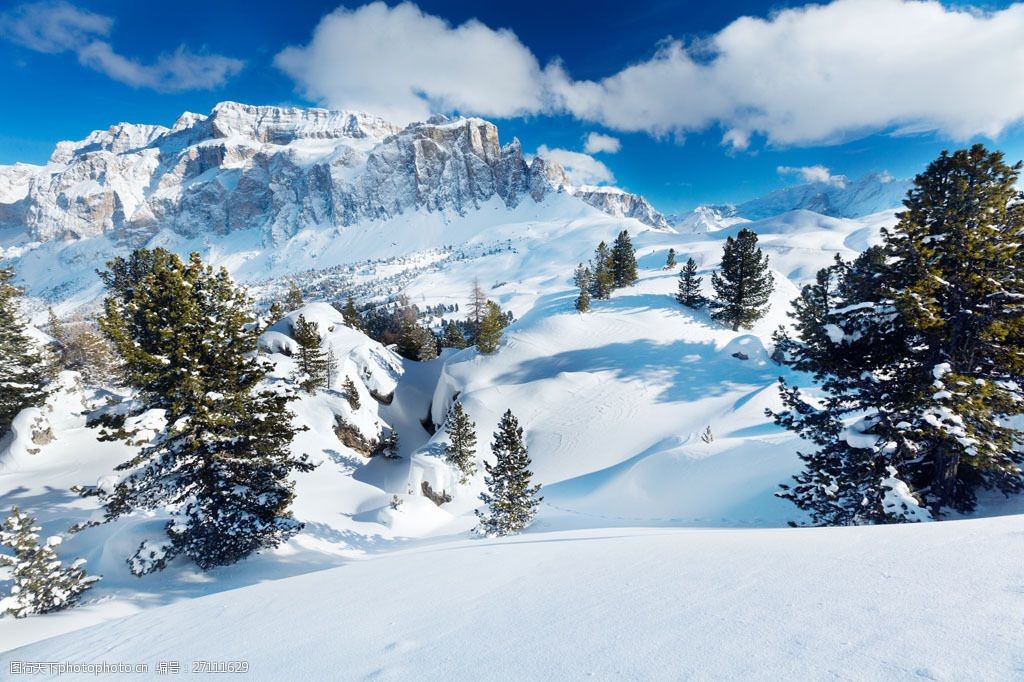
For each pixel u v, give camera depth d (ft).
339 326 237.25
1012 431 36.19
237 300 59.00
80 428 111.34
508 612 15.14
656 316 212.43
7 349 99.14
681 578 15.72
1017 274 37.55
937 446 40.50
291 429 62.80
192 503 55.62
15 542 43.75
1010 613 9.63
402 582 22.84
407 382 227.81
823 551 16.24
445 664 11.93
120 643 21.68
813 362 47.26
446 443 147.23
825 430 45.85
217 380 56.13
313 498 103.30
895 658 8.64
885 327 42.73
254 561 59.31
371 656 13.32
